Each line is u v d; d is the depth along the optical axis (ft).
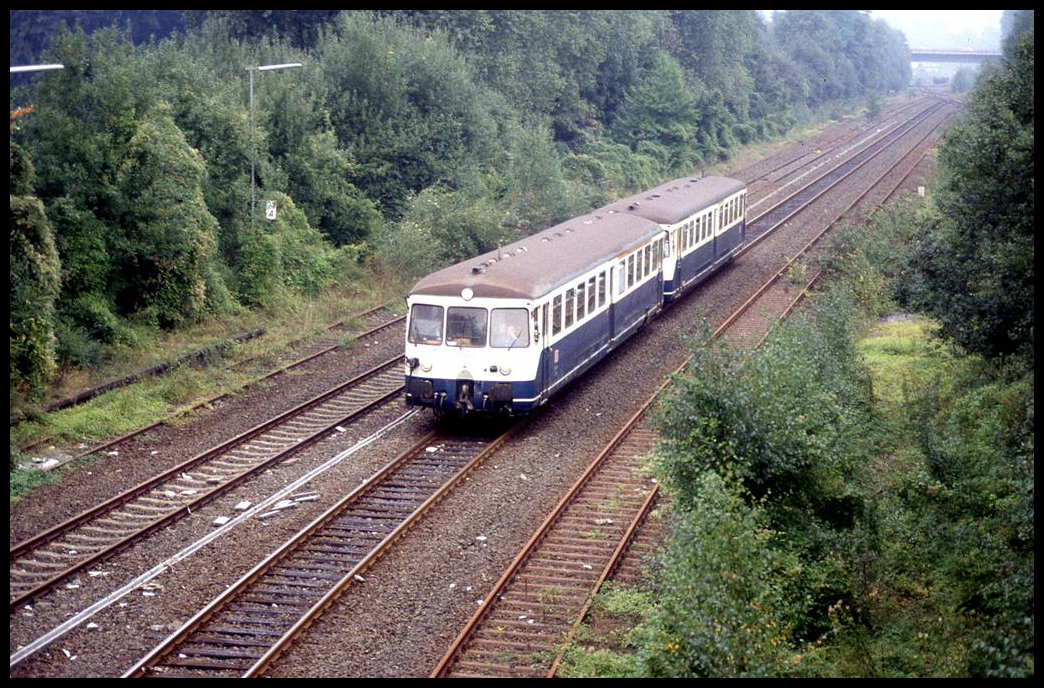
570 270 73.36
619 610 43.62
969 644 38.65
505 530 51.85
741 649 34.47
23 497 54.60
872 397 67.72
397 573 46.85
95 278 80.79
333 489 56.70
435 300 66.49
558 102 195.62
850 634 41.75
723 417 45.60
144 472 59.16
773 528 45.01
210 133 99.55
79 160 81.56
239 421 68.80
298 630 41.01
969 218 64.69
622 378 81.30
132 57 92.73
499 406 66.54
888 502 49.70
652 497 55.67
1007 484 47.98
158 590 44.83
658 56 217.15
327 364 83.35
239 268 97.76
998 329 62.44
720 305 105.60
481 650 40.47
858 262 108.47
